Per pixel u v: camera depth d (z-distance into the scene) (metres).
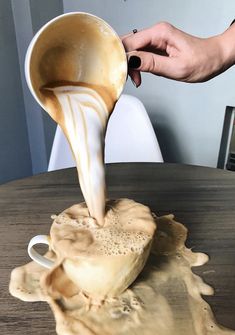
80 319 0.25
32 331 0.25
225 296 0.28
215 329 0.25
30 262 0.31
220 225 0.35
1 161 0.70
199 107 0.70
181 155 0.75
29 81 0.24
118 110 0.56
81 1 0.70
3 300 0.27
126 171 0.45
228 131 0.72
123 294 0.27
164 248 0.32
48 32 0.24
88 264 0.24
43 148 0.77
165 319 0.26
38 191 0.41
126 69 0.27
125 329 0.25
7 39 0.66
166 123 0.73
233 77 0.66
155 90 0.70
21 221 0.36
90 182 0.27
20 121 0.73
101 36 0.26
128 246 0.25
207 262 0.31
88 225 0.26
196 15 0.63
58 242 0.25
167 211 0.37
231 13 0.62
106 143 0.58
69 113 0.27
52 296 0.27
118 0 0.67
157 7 0.65
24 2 0.65
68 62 0.27
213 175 0.44
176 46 0.39
